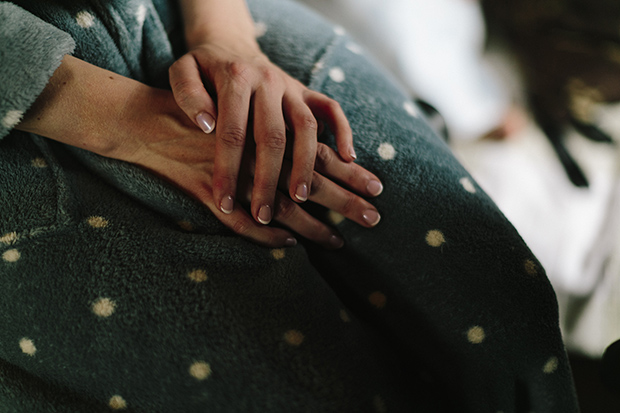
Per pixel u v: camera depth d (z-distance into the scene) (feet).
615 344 1.54
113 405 1.27
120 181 1.39
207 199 1.38
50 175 1.34
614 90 3.22
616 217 2.65
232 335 1.18
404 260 1.44
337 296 1.53
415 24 3.53
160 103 1.44
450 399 1.55
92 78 1.37
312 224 1.44
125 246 1.26
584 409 2.09
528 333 1.37
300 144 1.38
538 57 3.43
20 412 1.28
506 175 2.89
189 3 1.81
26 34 1.23
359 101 1.63
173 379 1.21
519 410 1.54
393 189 1.46
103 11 1.47
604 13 3.52
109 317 1.21
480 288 1.38
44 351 1.25
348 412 1.17
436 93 3.29
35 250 1.26
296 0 3.48
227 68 1.45
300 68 1.72
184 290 1.22
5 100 1.18
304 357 1.18
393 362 1.42
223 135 1.33
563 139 3.05
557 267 2.55
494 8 3.70
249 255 1.33
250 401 1.18
